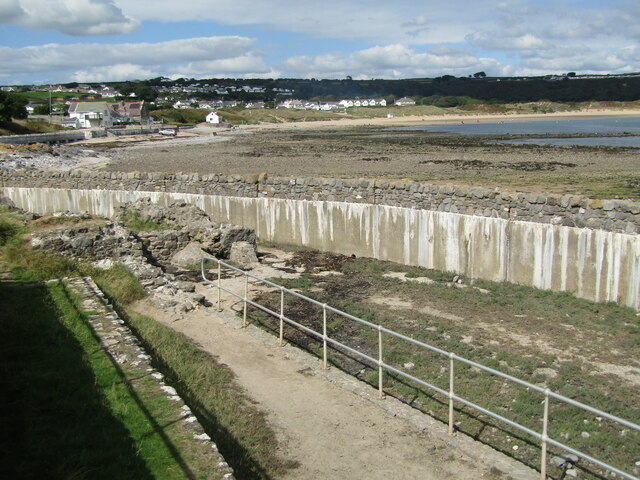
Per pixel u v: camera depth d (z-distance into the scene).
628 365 10.08
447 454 6.93
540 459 7.05
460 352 10.41
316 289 15.02
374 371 9.56
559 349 10.75
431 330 11.70
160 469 5.45
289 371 9.32
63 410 6.39
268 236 21.95
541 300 13.93
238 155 61.19
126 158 58.88
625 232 13.42
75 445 5.71
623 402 8.55
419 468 6.63
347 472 6.52
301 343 10.87
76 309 9.77
